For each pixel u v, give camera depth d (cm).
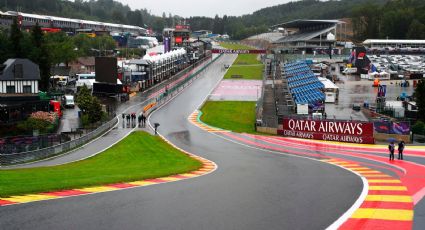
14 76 7525
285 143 5488
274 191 2358
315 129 5850
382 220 1781
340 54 19175
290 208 1967
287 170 3384
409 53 19312
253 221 1758
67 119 7069
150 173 3008
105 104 8831
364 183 2641
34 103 6931
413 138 5703
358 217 1822
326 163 3875
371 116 7475
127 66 11762
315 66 14450
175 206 1981
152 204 2012
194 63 17688
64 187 2323
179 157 4353
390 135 5584
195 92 10931
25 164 4034
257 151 4819
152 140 5550
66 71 13200
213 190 2369
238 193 2291
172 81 12988
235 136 6031
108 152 4719
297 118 6047
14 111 6556
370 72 13938
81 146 5141
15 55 9719
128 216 1809
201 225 1702
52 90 9838
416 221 1772
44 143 4788
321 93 8294
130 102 9181
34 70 7762
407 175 3070
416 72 14162
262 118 7294
